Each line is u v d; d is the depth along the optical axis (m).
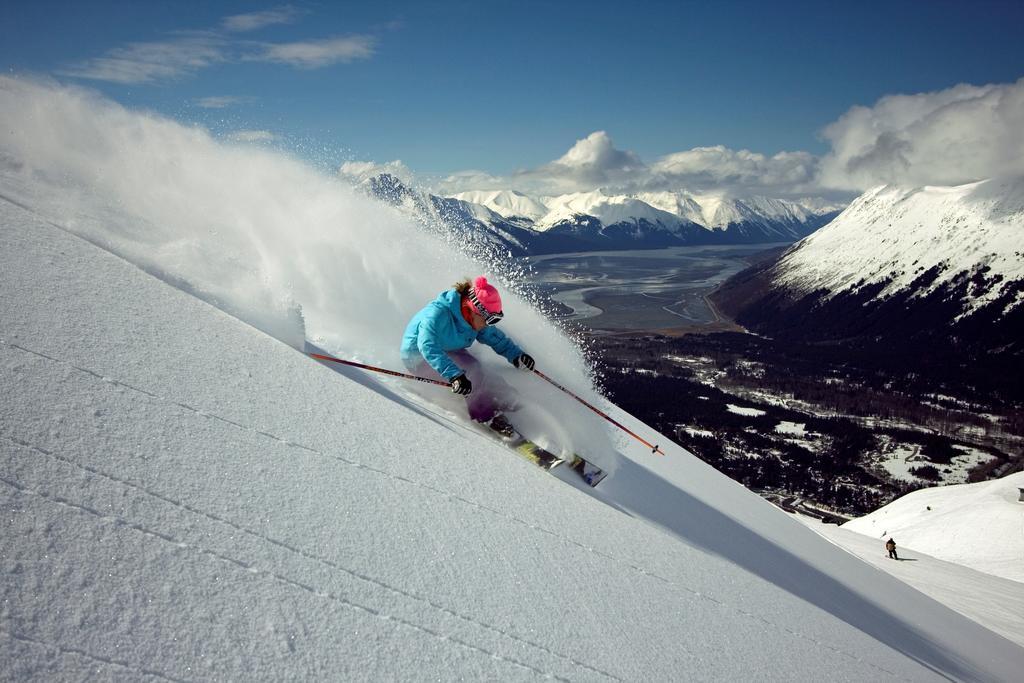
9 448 1.98
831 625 4.35
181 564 1.92
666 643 2.88
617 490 4.82
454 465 3.49
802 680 3.21
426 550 2.60
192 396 2.79
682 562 3.88
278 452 2.71
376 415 3.61
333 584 2.16
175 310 3.50
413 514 2.80
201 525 2.09
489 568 2.71
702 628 3.19
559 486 4.13
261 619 1.88
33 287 2.97
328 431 3.12
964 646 6.78
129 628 1.66
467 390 4.41
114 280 3.46
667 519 4.74
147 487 2.12
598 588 3.03
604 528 3.74
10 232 3.41
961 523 50.84
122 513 1.97
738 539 5.34
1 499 1.80
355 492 2.72
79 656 1.53
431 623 2.23
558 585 2.87
